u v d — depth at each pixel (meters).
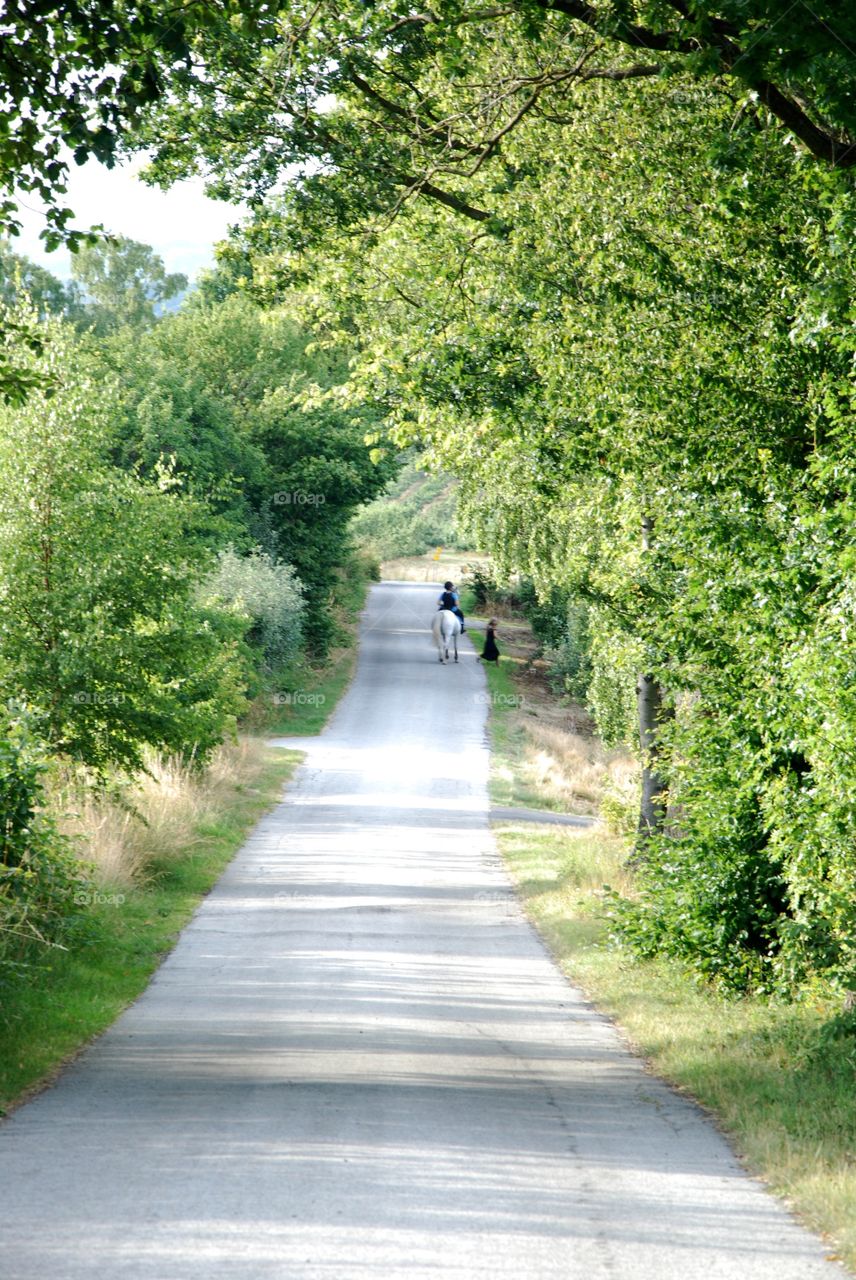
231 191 31.86
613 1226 10.40
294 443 86.06
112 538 33.25
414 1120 13.98
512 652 102.31
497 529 43.53
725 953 23.28
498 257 30.16
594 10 20.50
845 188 19.06
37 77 17.06
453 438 34.97
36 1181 11.09
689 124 25.14
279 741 66.25
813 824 19.05
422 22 29.06
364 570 130.75
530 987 24.02
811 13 16.20
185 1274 8.72
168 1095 15.21
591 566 35.62
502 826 47.41
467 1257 9.32
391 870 38.22
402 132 33.06
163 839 36.53
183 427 76.38
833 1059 16.66
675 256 24.25
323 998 22.31
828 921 20.25
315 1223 9.97
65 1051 18.06
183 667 34.34
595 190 26.83
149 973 24.45
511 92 28.62
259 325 89.25
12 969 20.20
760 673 20.48
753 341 23.20
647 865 25.88
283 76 29.97
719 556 20.39
